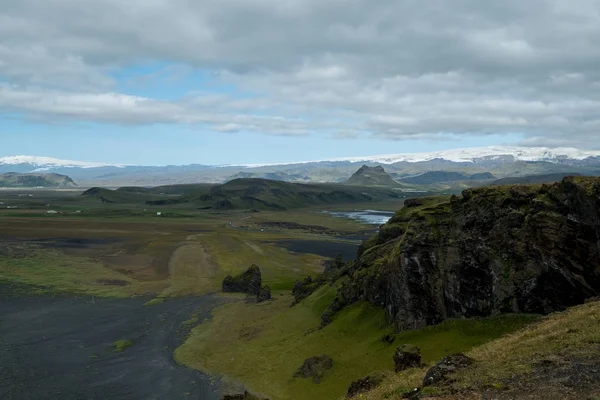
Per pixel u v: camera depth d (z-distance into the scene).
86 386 64.81
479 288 57.38
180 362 74.06
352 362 60.56
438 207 68.75
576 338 30.62
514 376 26.45
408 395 29.34
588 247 47.62
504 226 56.94
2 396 61.06
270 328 87.69
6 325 92.25
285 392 58.00
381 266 78.25
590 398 21.36
